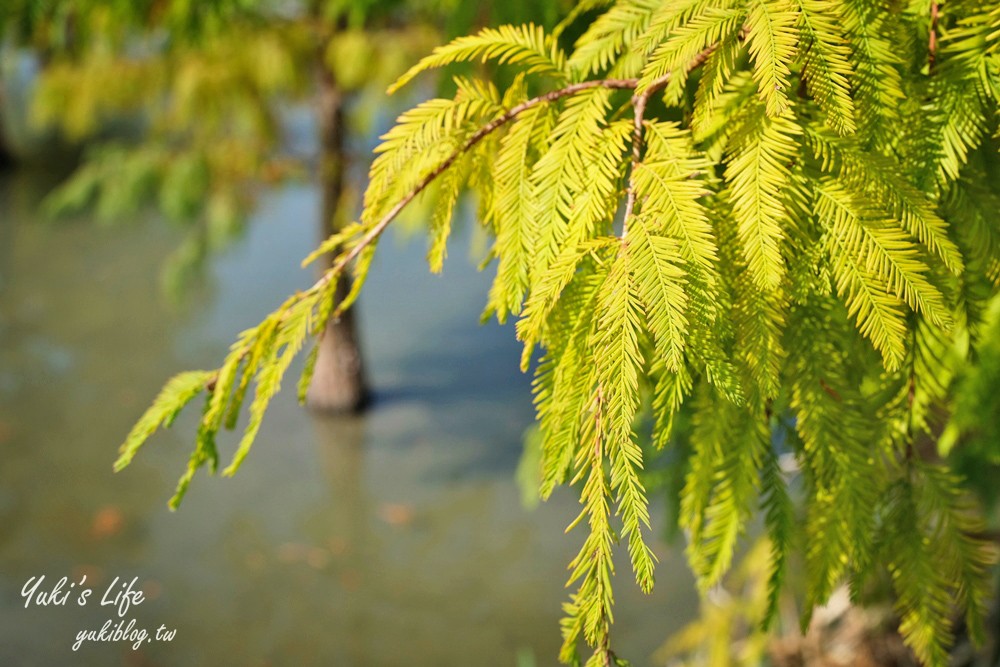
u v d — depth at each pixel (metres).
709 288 0.82
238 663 5.61
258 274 12.10
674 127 0.89
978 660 2.53
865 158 0.86
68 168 17.36
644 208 0.84
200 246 7.12
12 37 2.36
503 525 7.04
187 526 6.98
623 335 0.81
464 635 5.91
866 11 0.88
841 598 3.38
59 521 7.00
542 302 0.84
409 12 5.52
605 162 0.90
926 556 1.04
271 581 6.39
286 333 1.04
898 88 0.88
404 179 1.01
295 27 6.02
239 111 6.42
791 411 1.05
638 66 1.04
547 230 0.92
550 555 6.68
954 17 0.94
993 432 1.23
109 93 6.04
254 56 5.86
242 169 6.92
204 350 10.03
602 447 0.87
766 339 0.86
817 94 0.85
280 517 7.12
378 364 9.74
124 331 10.54
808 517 1.05
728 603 3.23
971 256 0.96
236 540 6.83
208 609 6.09
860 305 0.85
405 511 7.25
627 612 5.68
